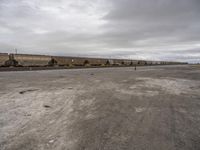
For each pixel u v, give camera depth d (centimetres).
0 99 386
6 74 1172
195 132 205
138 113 281
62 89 529
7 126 227
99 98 396
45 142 182
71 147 171
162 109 304
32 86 593
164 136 195
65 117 263
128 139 188
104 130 213
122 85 615
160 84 634
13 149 168
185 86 581
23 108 312
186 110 297
